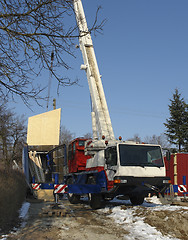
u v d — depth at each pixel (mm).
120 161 9695
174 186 11352
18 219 8180
